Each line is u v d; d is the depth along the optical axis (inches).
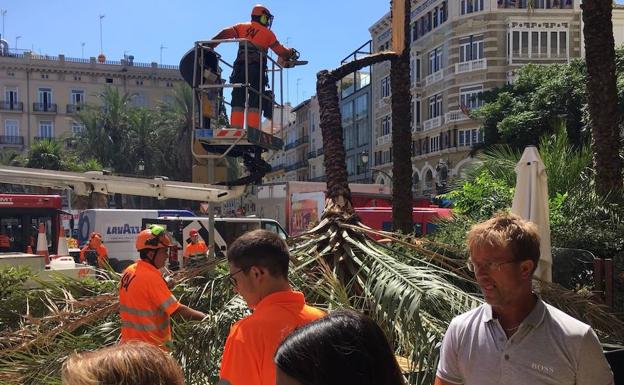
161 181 287.7
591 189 320.5
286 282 92.0
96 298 190.9
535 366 77.7
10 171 275.7
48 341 175.2
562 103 906.7
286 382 51.6
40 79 2474.2
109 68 2529.5
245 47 232.2
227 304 155.4
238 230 702.5
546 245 190.9
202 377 144.7
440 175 1590.8
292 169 3006.9
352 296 163.3
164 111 1632.6
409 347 135.8
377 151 1984.5
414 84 1761.8
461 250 196.5
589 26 317.7
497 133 1062.4
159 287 157.5
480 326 84.2
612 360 128.0
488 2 1515.7
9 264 286.0
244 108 241.4
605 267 232.5
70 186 288.0
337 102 223.5
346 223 194.4
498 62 1513.3
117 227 788.0
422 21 1766.7
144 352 54.9
